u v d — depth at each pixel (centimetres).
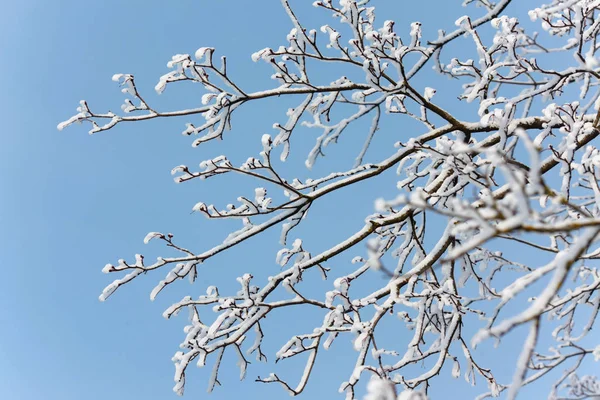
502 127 365
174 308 405
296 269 410
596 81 417
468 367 412
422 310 393
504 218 164
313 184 426
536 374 320
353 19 388
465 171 340
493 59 415
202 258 409
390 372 374
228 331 404
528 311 160
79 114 395
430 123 440
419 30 408
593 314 379
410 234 434
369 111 454
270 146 387
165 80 387
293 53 398
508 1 411
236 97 403
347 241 415
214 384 404
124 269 388
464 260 438
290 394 373
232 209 409
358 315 386
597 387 274
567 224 158
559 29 346
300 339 391
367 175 421
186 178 384
